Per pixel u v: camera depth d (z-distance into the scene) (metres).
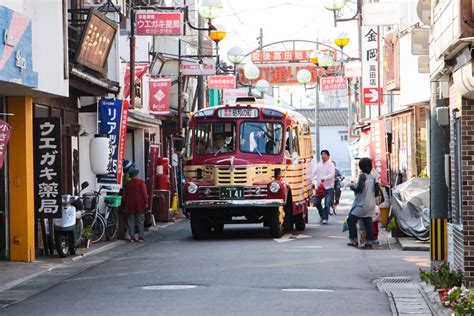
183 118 41.84
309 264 18.16
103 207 26.36
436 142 15.77
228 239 24.95
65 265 19.52
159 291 14.53
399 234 23.59
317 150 72.12
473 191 14.14
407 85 28.64
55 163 20.11
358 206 21.75
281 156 25.20
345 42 36.69
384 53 34.78
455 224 15.16
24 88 18.27
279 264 18.12
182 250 21.66
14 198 19.86
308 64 46.34
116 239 25.45
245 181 24.64
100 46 23.98
